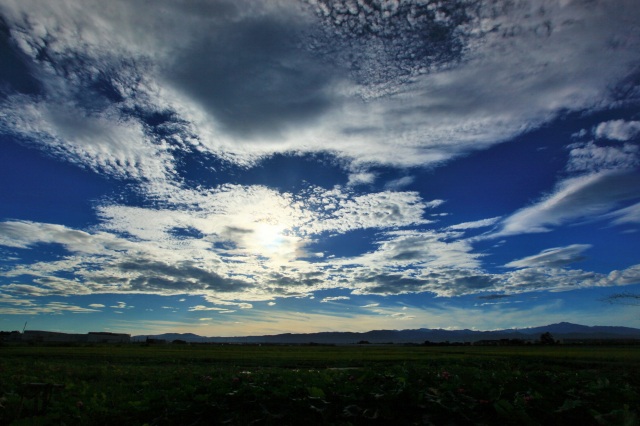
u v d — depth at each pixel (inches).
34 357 1854.1
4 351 2327.8
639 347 3590.1
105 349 2859.3
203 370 1110.4
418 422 328.8
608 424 289.3
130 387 645.3
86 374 901.8
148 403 399.2
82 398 488.7
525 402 334.3
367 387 391.5
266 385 411.8
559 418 323.3
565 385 398.3
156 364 1621.6
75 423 379.2
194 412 363.3
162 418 363.9
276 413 350.6
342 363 1681.8
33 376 788.0
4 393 505.0
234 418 346.9
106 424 372.2
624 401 350.9
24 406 430.9
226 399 380.8
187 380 581.0
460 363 1581.0
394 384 396.8
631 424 279.4
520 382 403.5
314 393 368.8
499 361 1643.7
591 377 459.2
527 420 308.7
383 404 347.9
